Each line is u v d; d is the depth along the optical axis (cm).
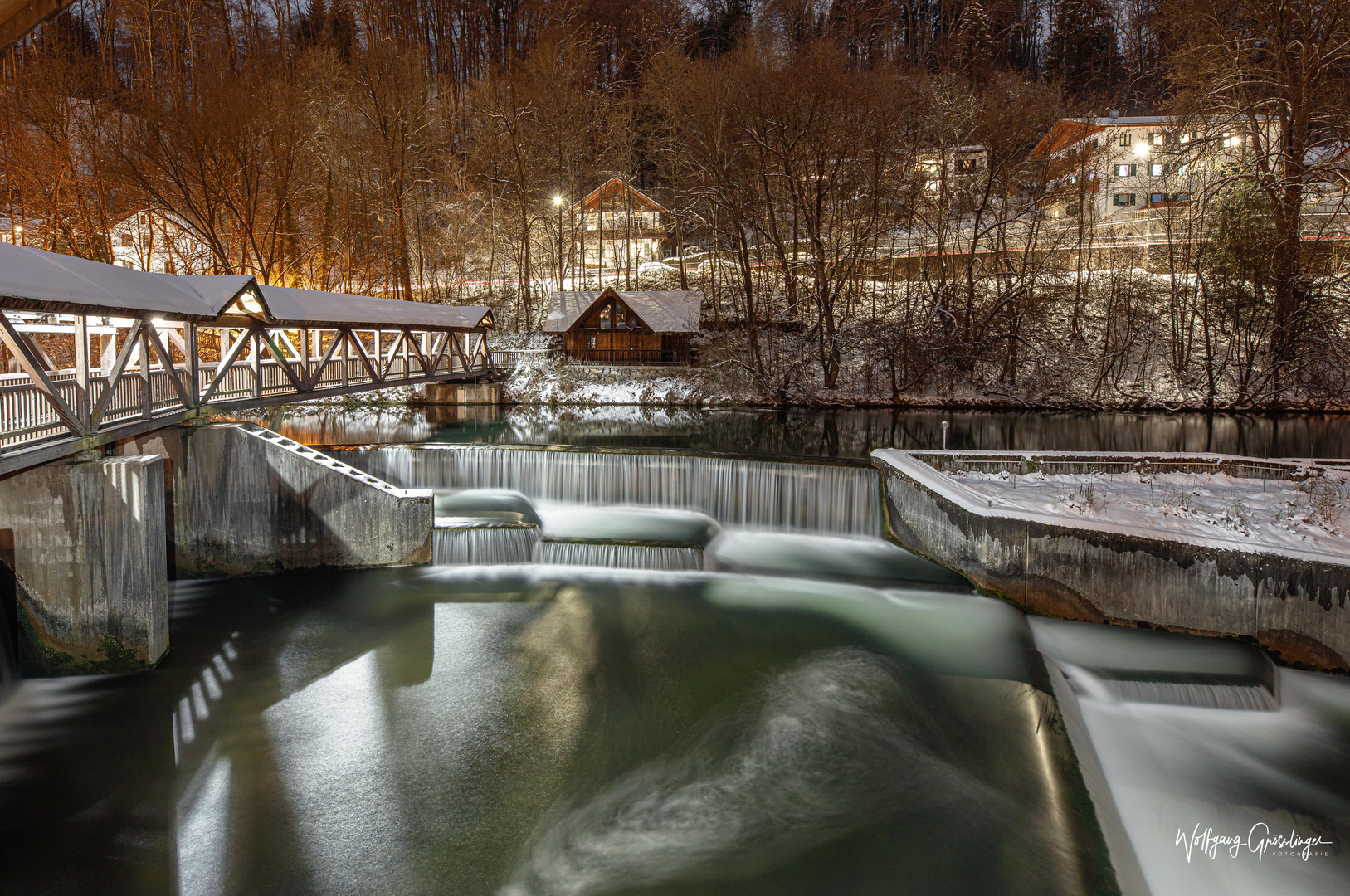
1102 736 1144
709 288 5391
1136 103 6875
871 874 855
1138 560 1406
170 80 4475
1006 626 1451
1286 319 3688
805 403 4309
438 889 852
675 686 1296
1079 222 4700
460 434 3428
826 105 4366
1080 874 834
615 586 1712
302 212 4678
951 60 6475
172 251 4191
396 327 3084
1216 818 981
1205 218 4066
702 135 4694
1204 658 1302
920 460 1967
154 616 1306
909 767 1059
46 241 3800
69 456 1247
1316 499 1569
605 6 7531
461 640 1466
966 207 4781
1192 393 3959
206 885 854
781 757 1088
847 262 4775
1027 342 4338
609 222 6231
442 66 7300
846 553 1862
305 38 6575
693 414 4088
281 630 1498
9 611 1255
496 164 5484
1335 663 1264
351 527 1784
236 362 2066
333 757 1097
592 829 949
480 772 1070
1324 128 3338
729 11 7712
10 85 3794
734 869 870
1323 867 898
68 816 961
